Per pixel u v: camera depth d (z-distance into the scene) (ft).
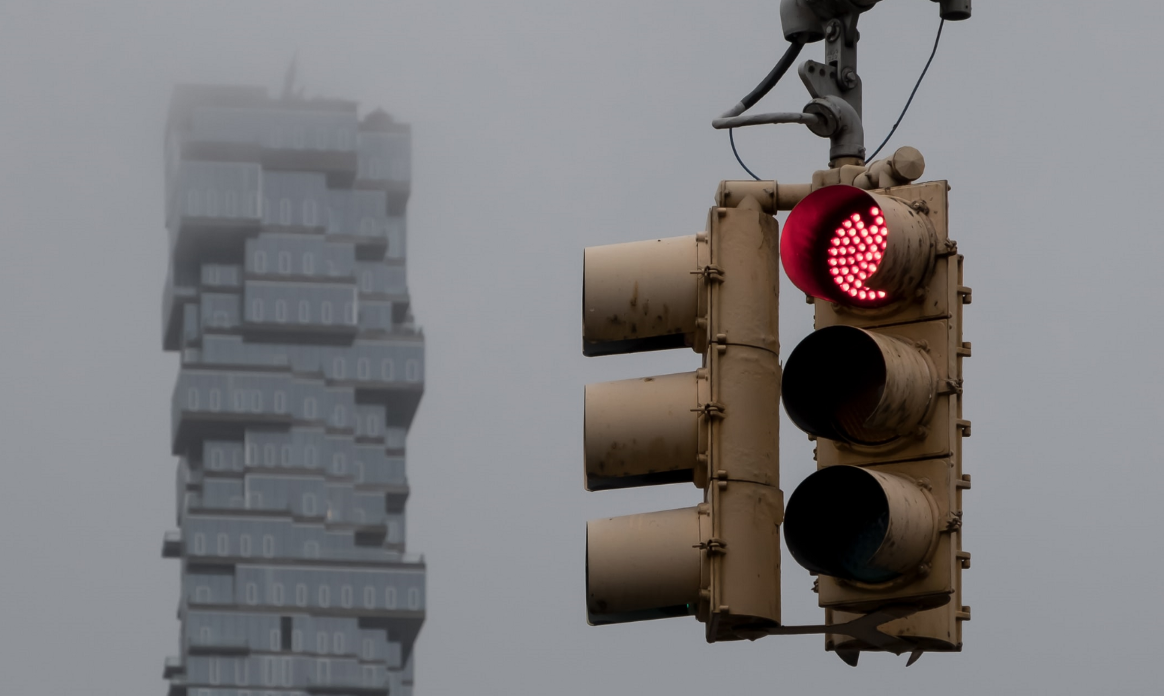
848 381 83.51
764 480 84.17
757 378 85.10
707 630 84.07
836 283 84.74
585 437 86.02
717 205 88.07
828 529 82.74
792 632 83.05
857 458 83.20
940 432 81.76
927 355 82.79
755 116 90.68
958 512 81.05
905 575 81.20
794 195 87.86
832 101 90.94
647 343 88.48
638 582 83.35
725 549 82.94
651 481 86.22
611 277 88.02
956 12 96.43
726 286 86.17
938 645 83.51
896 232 82.02
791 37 94.68
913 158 85.10
